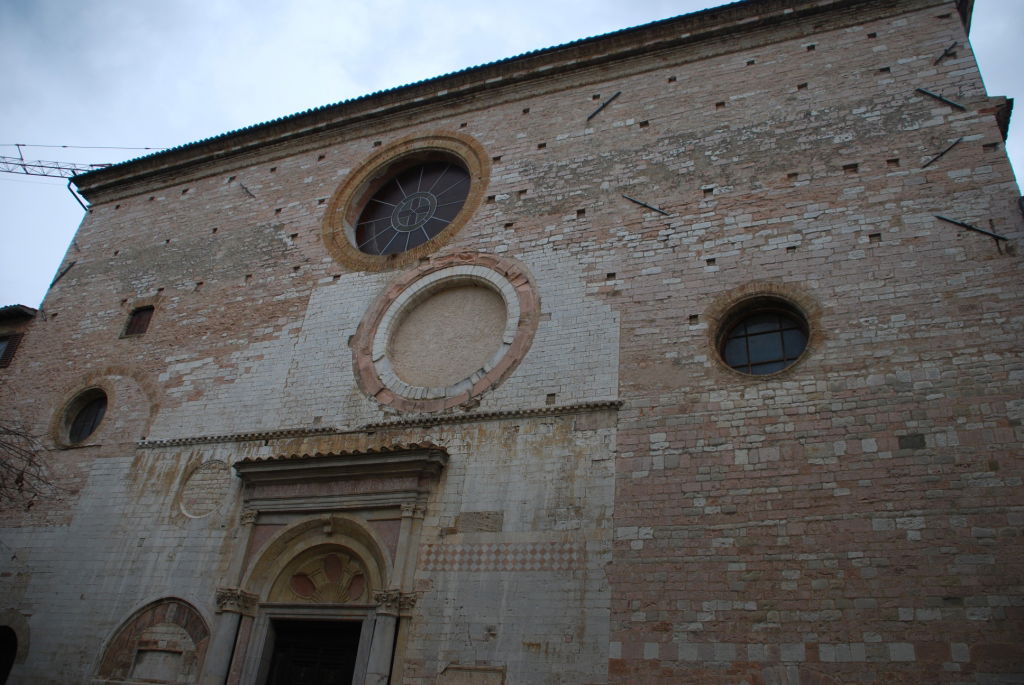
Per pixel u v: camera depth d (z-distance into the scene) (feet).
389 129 80.43
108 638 58.08
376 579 52.80
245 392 66.69
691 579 45.16
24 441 71.82
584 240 62.13
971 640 38.70
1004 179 51.72
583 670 44.70
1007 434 43.09
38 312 85.40
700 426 49.96
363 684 48.62
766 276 54.44
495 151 72.28
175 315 76.23
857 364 48.32
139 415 69.97
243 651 53.78
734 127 63.41
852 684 39.63
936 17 61.93
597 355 55.77
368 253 74.49
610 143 67.51
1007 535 40.47
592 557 47.93
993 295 47.75
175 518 61.93
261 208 80.79
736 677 41.73
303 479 57.98
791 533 44.47
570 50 73.97
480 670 46.78
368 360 63.62
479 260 65.10
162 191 89.81
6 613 62.64
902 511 42.96
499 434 55.01
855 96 60.54
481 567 50.16
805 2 66.49
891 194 54.29
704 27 69.77
